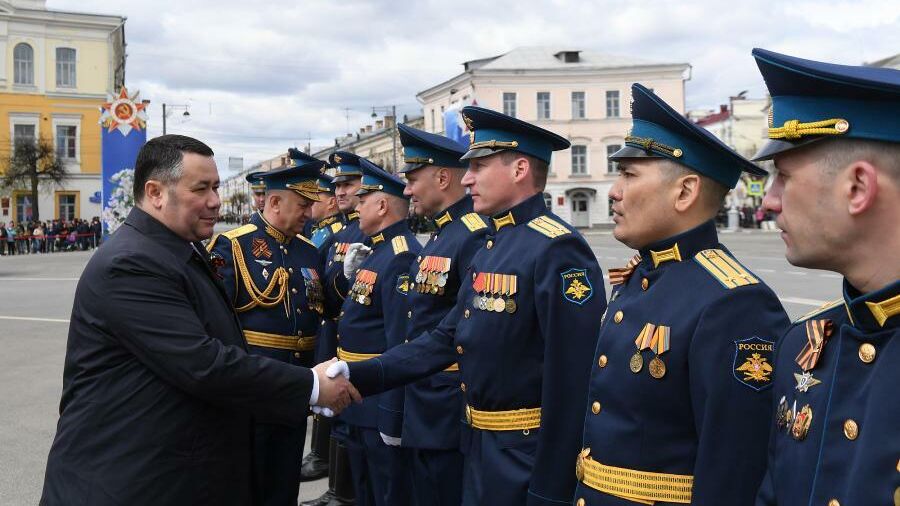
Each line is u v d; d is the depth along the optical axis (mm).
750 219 40812
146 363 2340
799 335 1562
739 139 52188
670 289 2053
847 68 1355
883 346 1332
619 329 2129
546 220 2854
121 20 39688
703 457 1848
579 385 2525
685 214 2084
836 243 1369
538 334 2725
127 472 2303
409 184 3768
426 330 3490
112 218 19922
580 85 44812
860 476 1270
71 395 2420
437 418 3346
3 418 6168
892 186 1312
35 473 4848
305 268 4445
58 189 39250
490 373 2746
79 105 39438
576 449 2508
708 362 1876
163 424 2348
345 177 5371
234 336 2652
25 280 18922
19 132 38562
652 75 44688
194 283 2533
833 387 1391
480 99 44344
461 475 3348
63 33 38875
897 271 1325
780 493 1477
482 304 2807
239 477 2555
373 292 4070
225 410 2498
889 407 1272
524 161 2926
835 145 1351
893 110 1293
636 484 1988
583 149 45406
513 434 2723
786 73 1385
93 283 2371
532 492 2539
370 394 2916
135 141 20047
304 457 5336
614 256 21094
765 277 14852
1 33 37750
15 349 9273
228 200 95500
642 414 2004
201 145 2594
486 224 3506
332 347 5008
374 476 3881
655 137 2072
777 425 1546
